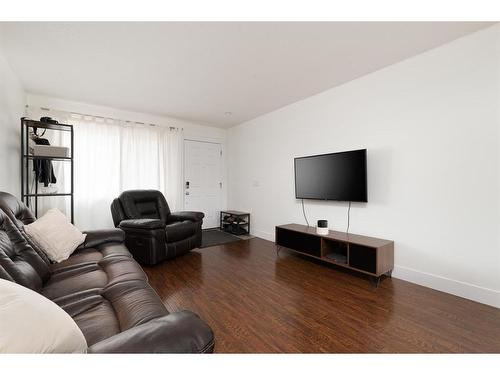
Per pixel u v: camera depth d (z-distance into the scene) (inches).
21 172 109.1
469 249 79.7
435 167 86.9
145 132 163.6
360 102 109.9
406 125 94.3
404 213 95.5
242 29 73.9
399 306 76.4
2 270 44.1
